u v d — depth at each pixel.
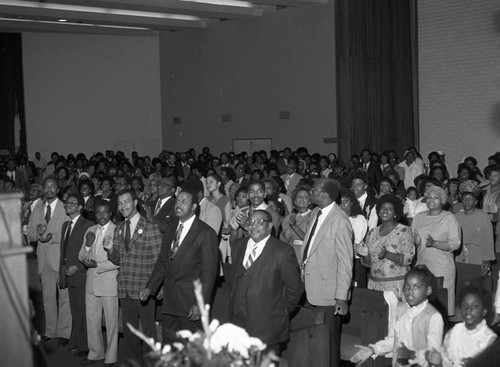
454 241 7.25
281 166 17.78
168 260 6.43
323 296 6.32
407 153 16.38
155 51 24.88
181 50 24.09
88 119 25.72
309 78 20.59
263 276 5.62
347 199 8.12
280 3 19.78
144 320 6.92
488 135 18.66
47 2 18.84
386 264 6.68
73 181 15.12
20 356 2.96
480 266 8.02
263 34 21.69
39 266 8.45
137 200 7.74
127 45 25.30
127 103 25.44
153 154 25.09
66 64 25.64
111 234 7.30
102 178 12.90
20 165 21.08
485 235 8.52
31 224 8.59
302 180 10.14
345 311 6.21
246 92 22.31
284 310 5.71
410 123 20.22
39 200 8.73
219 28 22.92
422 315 5.12
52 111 25.69
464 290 4.76
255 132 22.14
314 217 6.66
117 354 7.53
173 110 24.50
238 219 7.98
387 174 12.94
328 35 20.05
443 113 19.59
